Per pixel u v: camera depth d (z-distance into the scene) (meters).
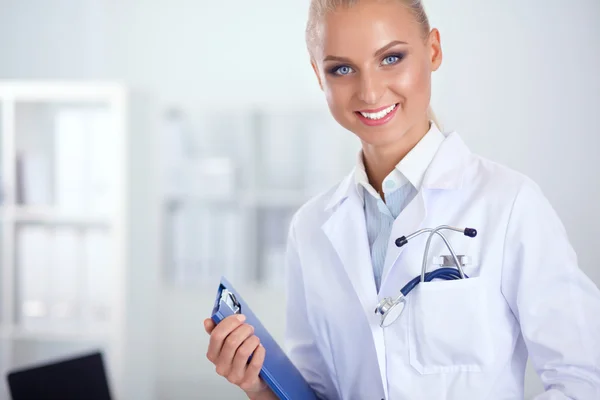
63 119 3.06
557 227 1.11
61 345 3.16
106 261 3.01
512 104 3.19
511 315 1.13
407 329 1.15
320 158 3.25
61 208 3.07
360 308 1.22
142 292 3.17
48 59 3.76
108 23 3.70
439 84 3.26
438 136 1.24
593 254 3.09
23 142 3.24
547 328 1.05
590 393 1.00
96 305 3.02
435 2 3.25
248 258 3.36
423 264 1.12
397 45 1.04
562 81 3.13
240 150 3.36
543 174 3.16
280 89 3.56
